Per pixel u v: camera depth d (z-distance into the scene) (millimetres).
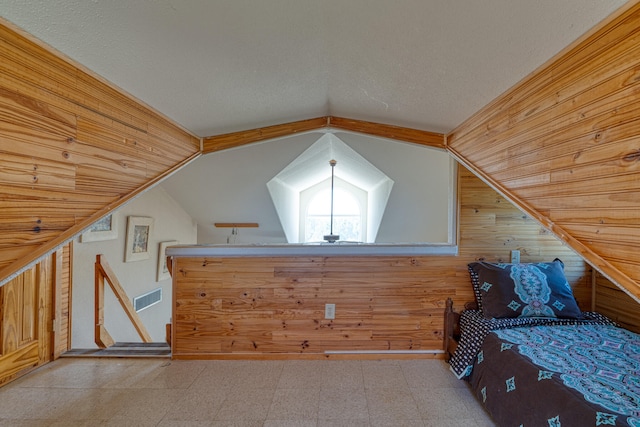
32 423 1777
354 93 1933
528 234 2594
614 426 1119
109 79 1412
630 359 1616
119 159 1524
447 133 2357
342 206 7301
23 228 1038
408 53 1354
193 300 2582
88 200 1326
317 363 2512
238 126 2377
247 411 1890
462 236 2598
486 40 1179
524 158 1442
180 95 1688
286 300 2594
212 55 1327
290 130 2551
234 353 2582
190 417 1835
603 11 944
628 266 938
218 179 4051
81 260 2857
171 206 4434
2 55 957
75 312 2766
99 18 1003
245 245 2598
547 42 1130
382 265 2600
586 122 1081
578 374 1471
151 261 3998
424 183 4020
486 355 1911
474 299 2594
